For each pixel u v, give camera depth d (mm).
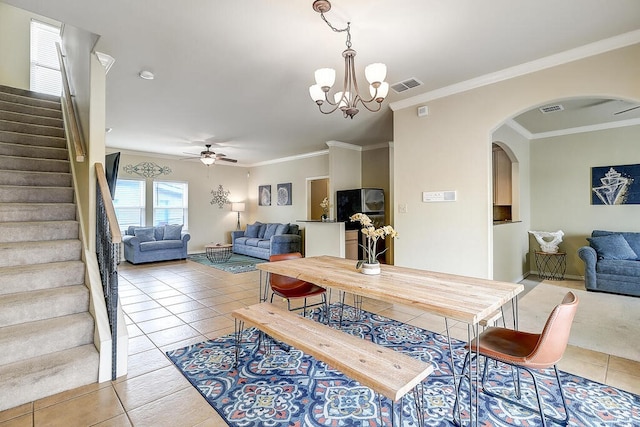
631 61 2553
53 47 5742
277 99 4027
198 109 4402
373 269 2457
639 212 4820
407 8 2188
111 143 6664
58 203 3152
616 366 2412
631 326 3217
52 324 2238
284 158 8570
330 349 1770
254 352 2664
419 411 1605
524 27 2426
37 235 2758
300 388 2141
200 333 3090
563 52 2811
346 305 3990
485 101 3320
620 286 4344
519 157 5391
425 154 3789
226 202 9289
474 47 2729
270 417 1846
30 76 5496
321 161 7660
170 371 2357
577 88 2787
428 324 3324
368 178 7051
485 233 3330
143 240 7035
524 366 1636
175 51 2799
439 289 2031
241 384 2188
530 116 4660
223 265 6746
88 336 2326
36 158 3465
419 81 3414
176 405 1951
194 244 8609
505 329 2078
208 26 2418
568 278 5422
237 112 4547
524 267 5582
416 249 3861
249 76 3328
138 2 2135
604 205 5105
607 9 2207
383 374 1491
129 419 1815
